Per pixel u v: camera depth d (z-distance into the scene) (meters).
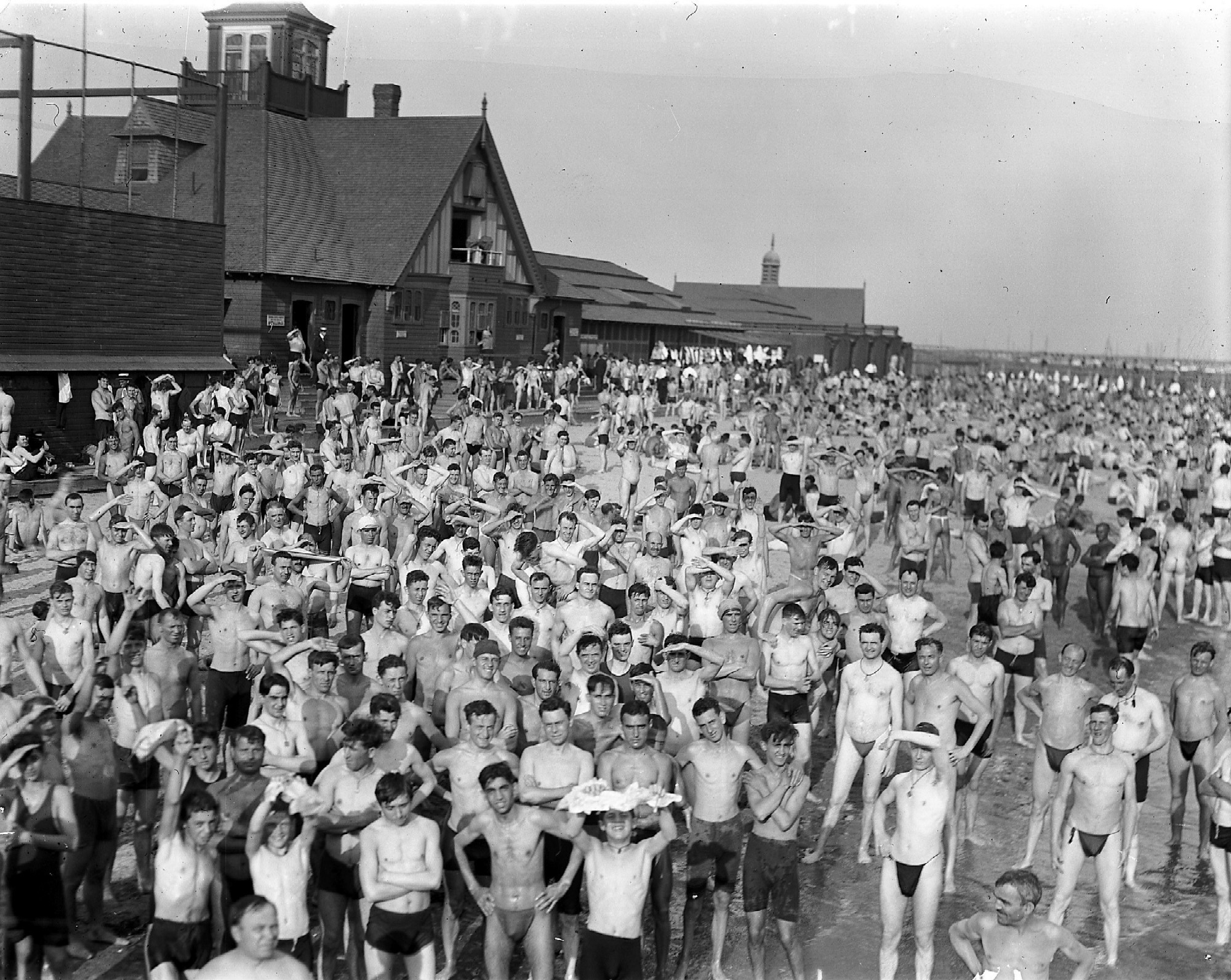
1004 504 18.50
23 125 22.39
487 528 14.67
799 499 23.28
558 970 7.98
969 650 10.13
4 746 7.30
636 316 53.41
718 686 9.86
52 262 22.62
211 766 7.18
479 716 7.82
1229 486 21.00
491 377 36.84
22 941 7.29
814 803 11.01
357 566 12.88
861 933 8.52
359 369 32.91
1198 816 11.10
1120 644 15.09
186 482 18.22
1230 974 8.10
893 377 49.84
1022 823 10.66
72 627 9.86
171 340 25.58
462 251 44.00
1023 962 7.00
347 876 7.38
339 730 8.67
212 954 7.16
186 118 38.19
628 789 7.07
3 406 19.78
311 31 44.28
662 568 12.84
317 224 39.31
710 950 8.35
